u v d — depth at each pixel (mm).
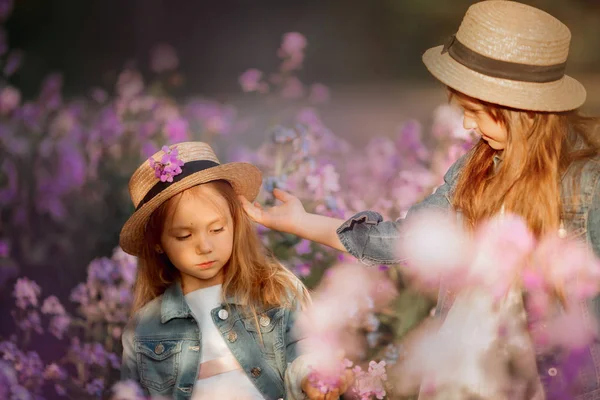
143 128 5703
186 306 3371
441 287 3266
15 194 6270
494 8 3055
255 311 3346
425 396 3189
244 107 8781
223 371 3291
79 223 5992
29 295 4531
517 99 2959
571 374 2994
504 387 3049
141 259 3473
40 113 6801
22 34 15570
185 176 3270
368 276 4105
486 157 3213
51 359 4410
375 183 5254
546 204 2982
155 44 16578
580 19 15352
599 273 2963
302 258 4336
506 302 3061
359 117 10773
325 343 3363
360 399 3779
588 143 3066
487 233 3105
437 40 16750
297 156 4496
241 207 3395
